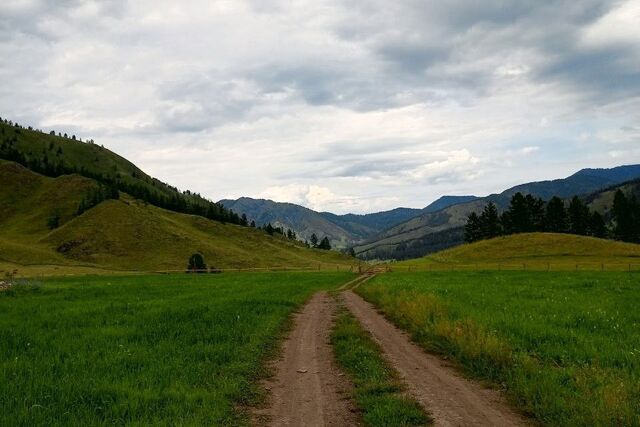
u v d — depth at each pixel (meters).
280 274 75.94
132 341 15.91
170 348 14.59
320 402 10.30
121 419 8.48
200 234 192.75
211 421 8.59
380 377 12.01
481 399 10.24
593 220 151.25
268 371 12.98
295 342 17.36
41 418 8.35
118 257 154.62
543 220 151.38
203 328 18.25
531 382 10.52
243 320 20.44
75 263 143.25
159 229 175.62
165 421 8.31
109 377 11.20
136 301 28.95
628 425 7.94
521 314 20.59
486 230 161.25
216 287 41.62
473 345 13.52
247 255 176.75
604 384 10.01
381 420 8.84
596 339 15.18
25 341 15.62
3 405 9.00
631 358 12.45
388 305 26.19
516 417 9.12
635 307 23.12
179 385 10.66
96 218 175.75
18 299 30.23
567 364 12.34
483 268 89.38
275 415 9.48
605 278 44.84
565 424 8.34
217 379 11.43
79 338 16.28
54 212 199.00
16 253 140.25
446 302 24.17
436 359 14.16
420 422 8.84
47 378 10.99
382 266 111.75
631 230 141.12
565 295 29.30
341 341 16.78
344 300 33.09
